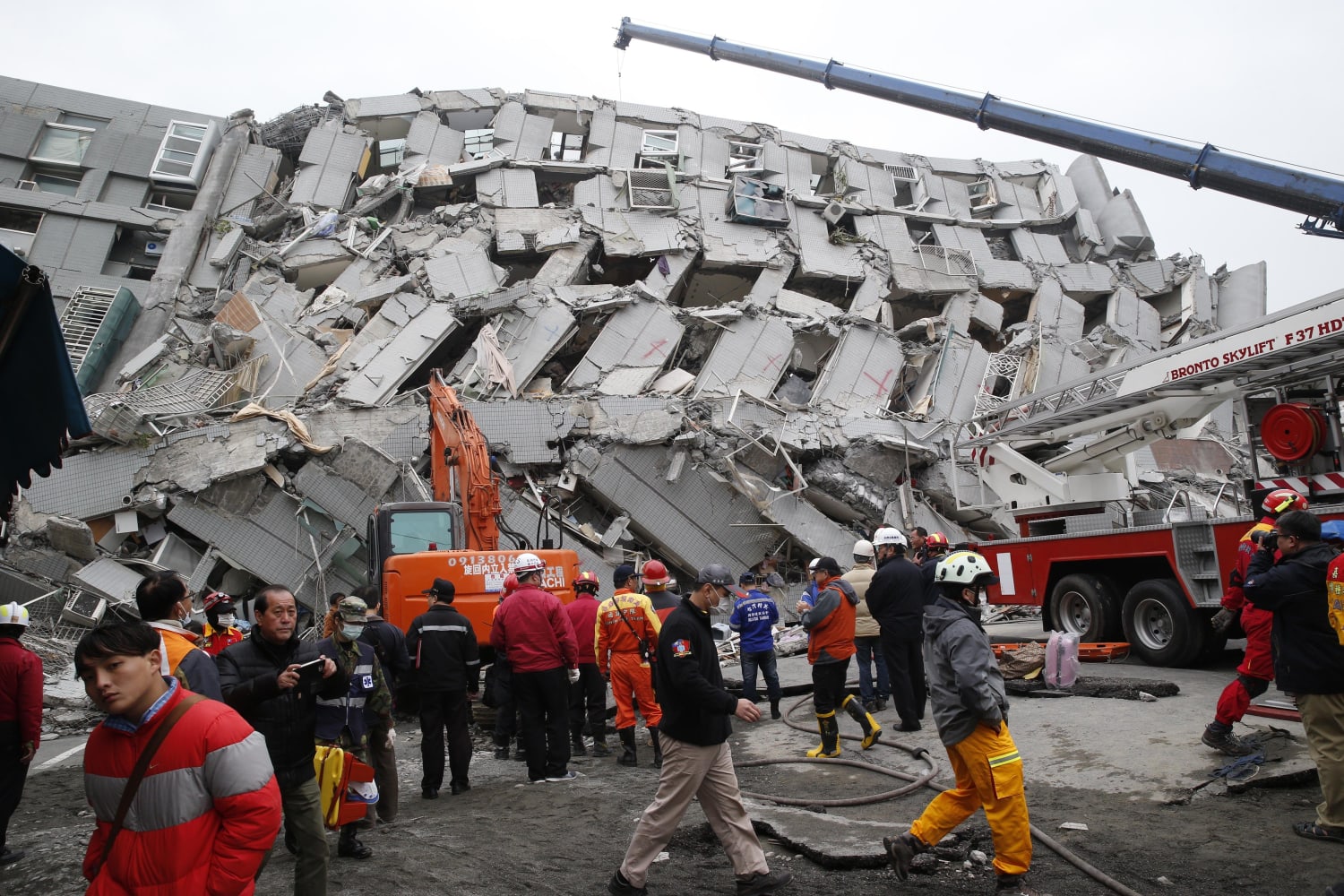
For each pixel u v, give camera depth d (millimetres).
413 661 7242
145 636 2840
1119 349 29438
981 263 30625
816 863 5102
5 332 4453
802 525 21203
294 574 19156
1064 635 9023
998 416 15898
